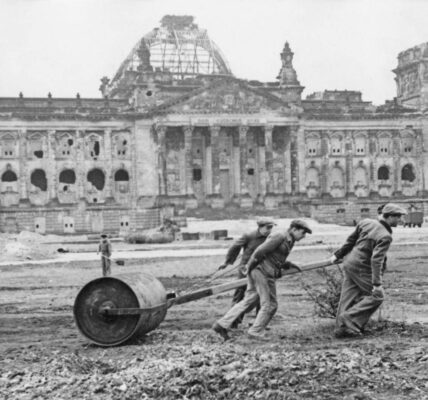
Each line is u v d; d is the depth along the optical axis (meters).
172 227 91.44
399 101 131.75
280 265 17.97
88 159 113.31
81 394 12.96
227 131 118.06
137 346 17.62
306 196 118.50
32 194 113.19
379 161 122.56
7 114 110.06
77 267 51.53
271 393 12.33
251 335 17.66
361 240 17.61
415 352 15.02
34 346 18.55
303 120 118.88
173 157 115.62
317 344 16.80
